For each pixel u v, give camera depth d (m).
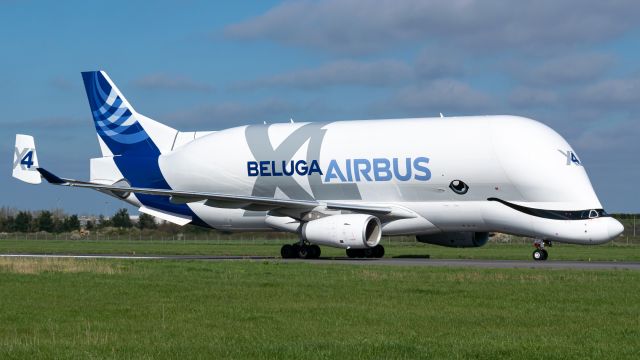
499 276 45.72
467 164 67.19
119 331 27.17
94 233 193.62
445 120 70.06
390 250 100.38
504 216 67.06
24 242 146.75
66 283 42.94
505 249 103.12
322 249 102.50
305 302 34.59
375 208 69.38
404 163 69.25
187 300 35.44
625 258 73.75
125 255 84.75
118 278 45.94
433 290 38.41
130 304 34.12
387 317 30.03
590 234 64.81
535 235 67.06
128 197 83.00
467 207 68.00
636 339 25.31
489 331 27.00
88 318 30.16
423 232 70.38
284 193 75.25
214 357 22.30
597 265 58.62
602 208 65.88
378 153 70.50
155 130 82.44
